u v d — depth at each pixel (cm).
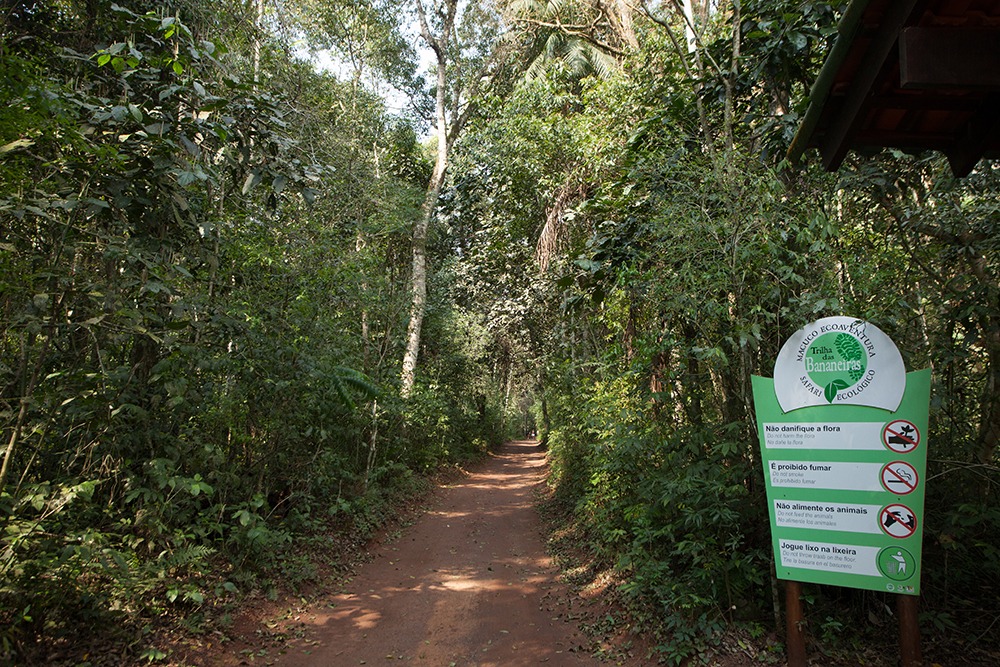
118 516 514
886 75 312
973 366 558
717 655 415
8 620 367
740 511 456
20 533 368
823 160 387
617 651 470
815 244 422
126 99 441
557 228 1030
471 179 1541
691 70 605
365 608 593
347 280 826
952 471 444
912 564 334
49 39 573
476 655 479
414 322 1436
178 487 512
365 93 1290
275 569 621
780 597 450
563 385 1209
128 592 436
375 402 1058
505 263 1572
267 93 623
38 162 404
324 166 885
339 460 870
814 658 392
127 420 520
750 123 596
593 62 1184
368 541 846
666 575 507
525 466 2177
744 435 490
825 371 366
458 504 1264
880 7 291
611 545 673
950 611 428
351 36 1370
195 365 540
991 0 273
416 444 1516
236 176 625
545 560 790
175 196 470
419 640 511
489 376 2447
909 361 475
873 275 461
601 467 661
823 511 362
